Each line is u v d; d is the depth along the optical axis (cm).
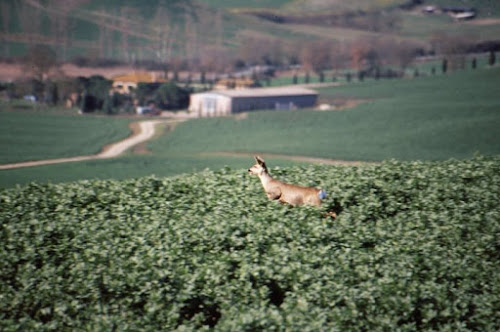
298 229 5709
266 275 4800
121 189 7331
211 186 7312
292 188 6506
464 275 4881
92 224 5947
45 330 4275
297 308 4309
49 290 4675
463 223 5944
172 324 4375
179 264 4953
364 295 4400
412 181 7231
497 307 4456
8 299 4666
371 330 4197
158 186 7588
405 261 4991
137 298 4609
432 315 4331
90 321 4328
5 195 7200
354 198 6669
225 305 4569
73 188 7475
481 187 7219
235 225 5691
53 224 5869
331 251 5288
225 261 5056
